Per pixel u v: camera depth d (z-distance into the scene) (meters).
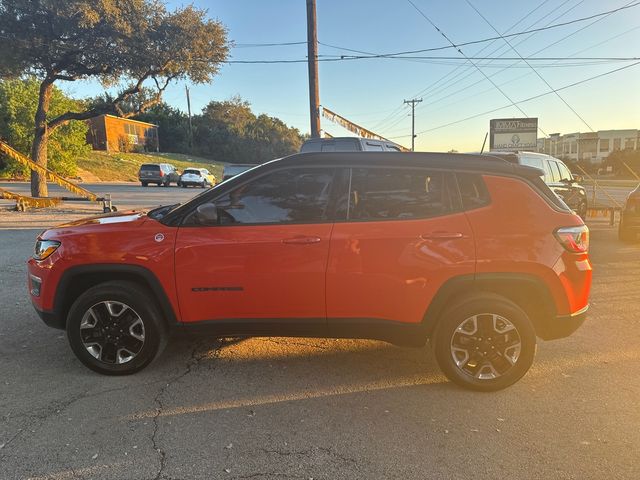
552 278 3.49
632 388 3.65
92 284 3.84
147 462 2.72
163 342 3.83
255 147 82.31
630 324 5.14
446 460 2.76
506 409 3.34
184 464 2.71
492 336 3.54
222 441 2.93
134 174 42.94
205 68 17.50
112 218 4.11
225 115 85.19
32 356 4.15
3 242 9.90
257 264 3.54
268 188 3.62
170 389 3.60
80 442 2.90
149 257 3.60
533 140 26.28
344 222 3.55
